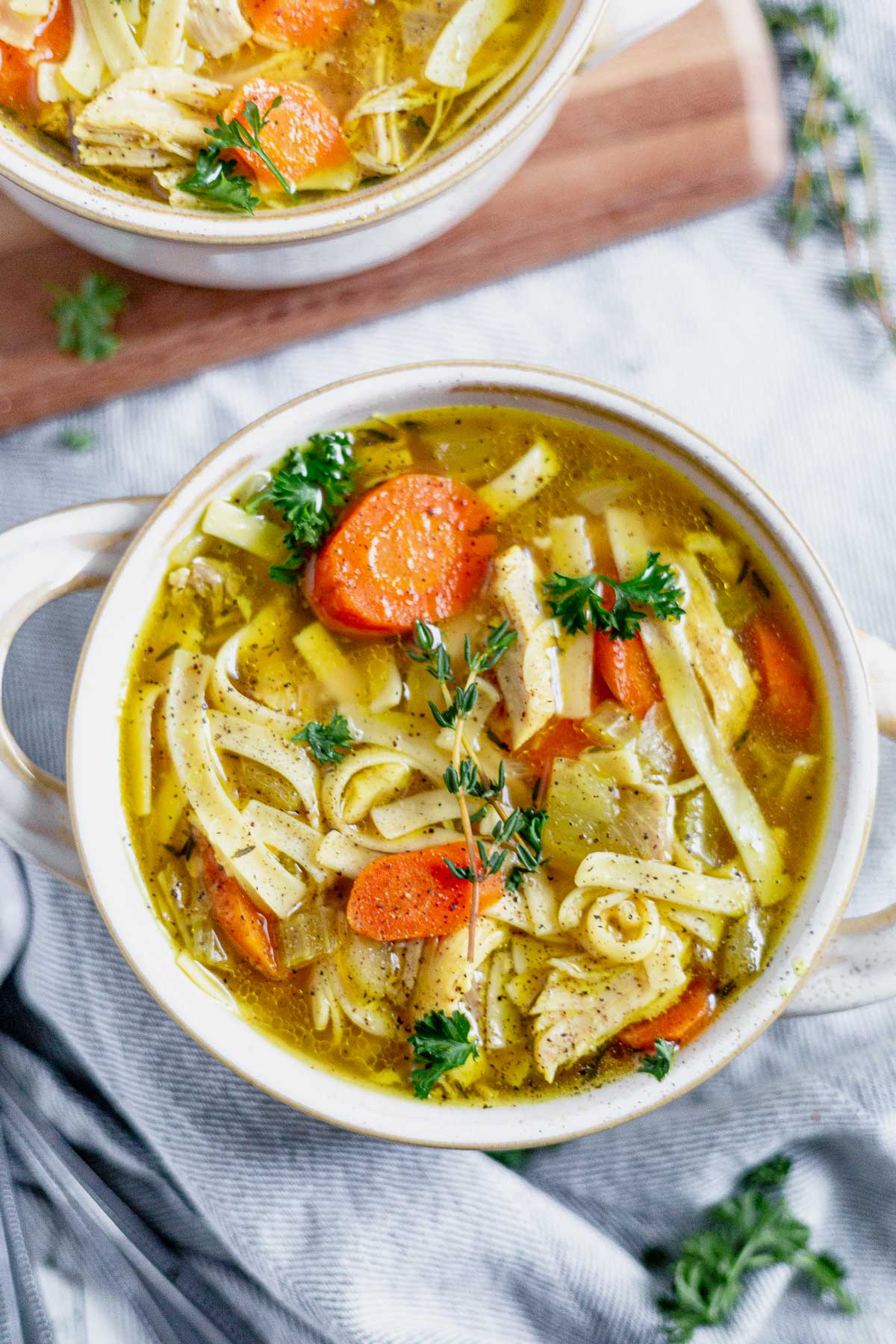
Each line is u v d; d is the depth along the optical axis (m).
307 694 0.49
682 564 0.48
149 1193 0.56
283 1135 0.54
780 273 0.57
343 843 0.48
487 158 0.49
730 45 0.55
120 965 0.55
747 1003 0.48
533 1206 0.55
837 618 0.47
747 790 0.48
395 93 0.49
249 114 0.49
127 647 0.48
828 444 0.57
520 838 0.48
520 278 0.56
